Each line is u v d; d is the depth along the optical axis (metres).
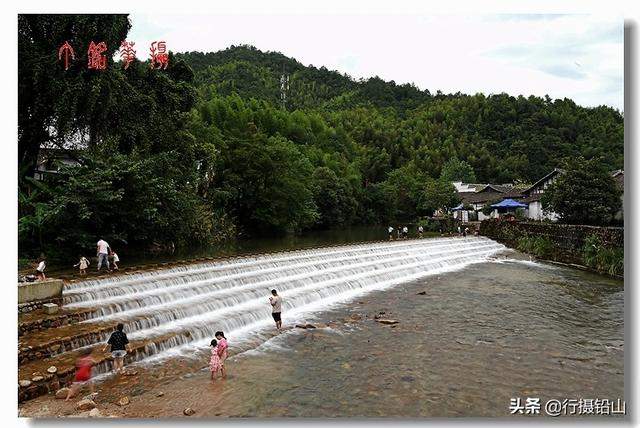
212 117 61.03
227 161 53.09
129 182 29.53
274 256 30.80
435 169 115.25
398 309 22.03
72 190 27.19
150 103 34.41
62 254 27.06
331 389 12.91
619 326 19.30
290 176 57.66
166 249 36.38
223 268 25.89
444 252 40.62
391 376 13.89
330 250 34.66
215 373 13.69
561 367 14.78
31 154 31.12
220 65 173.88
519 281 29.53
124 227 30.52
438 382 13.50
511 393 12.83
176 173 36.28
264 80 169.50
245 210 55.28
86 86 28.69
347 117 143.50
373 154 113.62
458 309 22.08
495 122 145.12
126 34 32.84
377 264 32.28
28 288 16.69
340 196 76.75
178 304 19.38
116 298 19.30
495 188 79.19
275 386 13.05
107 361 13.75
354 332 18.23
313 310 21.80
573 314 21.23
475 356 15.68
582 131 131.00
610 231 33.38
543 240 41.81
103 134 31.48
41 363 13.28
